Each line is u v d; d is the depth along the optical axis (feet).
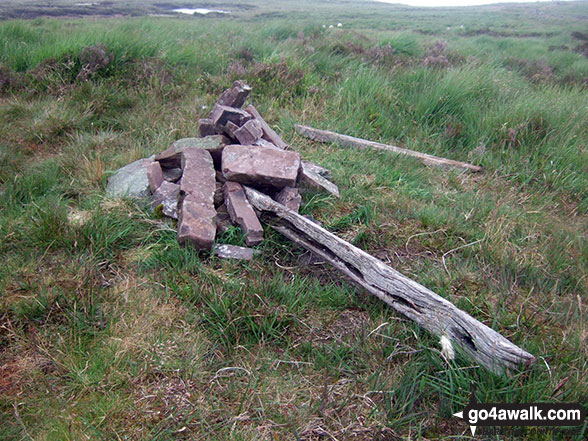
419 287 9.41
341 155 17.98
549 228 14.32
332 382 8.72
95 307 9.87
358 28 64.64
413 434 7.82
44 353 8.81
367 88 23.99
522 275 11.85
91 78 23.93
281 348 9.46
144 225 12.65
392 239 13.05
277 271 11.51
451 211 14.52
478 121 20.98
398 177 16.65
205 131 16.03
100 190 14.53
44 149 18.33
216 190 13.25
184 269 11.16
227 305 9.90
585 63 37.19
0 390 8.11
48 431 7.53
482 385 8.16
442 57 31.30
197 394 8.30
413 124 21.63
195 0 184.85
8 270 10.71
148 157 16.70
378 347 9.37
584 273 12.03
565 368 8.93
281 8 150.10
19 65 25.61
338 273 11.63
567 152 18.39
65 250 11.63
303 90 24.59
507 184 17.34
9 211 13.08
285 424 7.87
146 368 8.63
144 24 39.96
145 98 23.16
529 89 27.12
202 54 29.84
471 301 10.66
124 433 7.53
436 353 9.04
